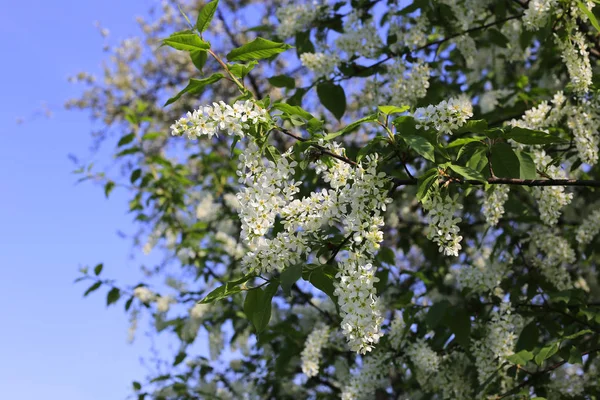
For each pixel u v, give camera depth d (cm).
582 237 424
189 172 697
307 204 249
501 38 481
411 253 738
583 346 401
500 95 541
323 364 530
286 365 514
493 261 436
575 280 534
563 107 354
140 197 684
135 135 653
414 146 230
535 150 335
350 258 240
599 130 360
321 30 479
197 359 646
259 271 246
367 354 435
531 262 445
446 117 255
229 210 673
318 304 568
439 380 421
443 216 250
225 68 251
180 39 245
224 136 803
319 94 455
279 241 244
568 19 352
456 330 369
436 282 520
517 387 354
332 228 346
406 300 432
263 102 252
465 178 244
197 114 247
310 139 257
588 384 396
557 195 325
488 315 386
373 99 456
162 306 603
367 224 243
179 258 633
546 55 506
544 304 388
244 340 628
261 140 252
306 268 241
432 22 474
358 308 234
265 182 248
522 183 266
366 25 449
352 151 339
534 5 353
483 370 371
